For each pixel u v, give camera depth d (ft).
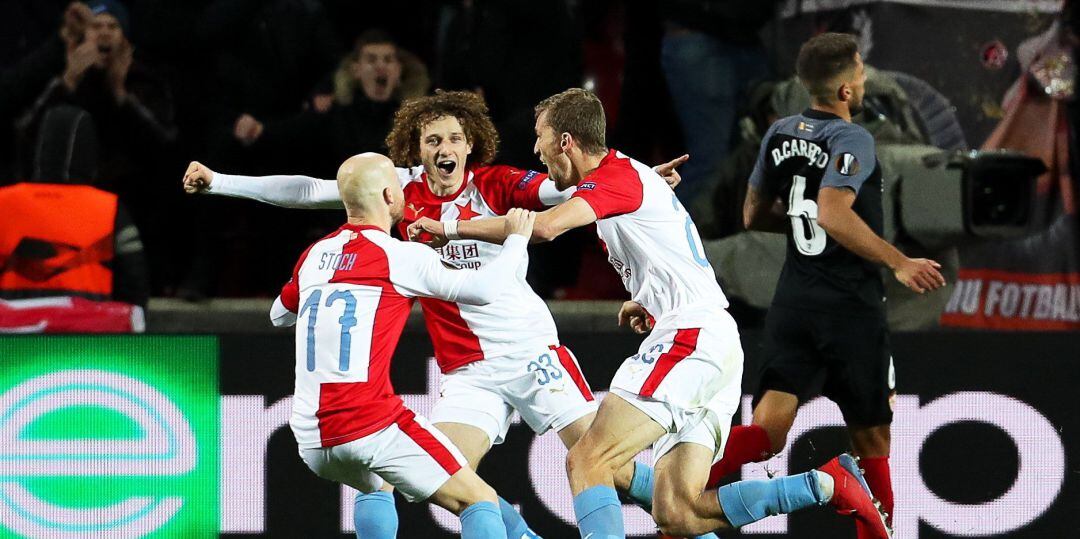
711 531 57.67
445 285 53.01
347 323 52.80
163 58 81.46
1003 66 76.38
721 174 75.15
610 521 54.44
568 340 64.90
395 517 57.72
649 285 56.85
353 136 77.71
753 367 65.67
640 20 80.23
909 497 64.39
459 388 59.57
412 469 53.31
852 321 63.10
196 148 81.25
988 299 75.82
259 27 80.84
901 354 64.69
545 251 78.69
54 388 63.67
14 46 85.61
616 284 79.77
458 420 58.80
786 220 64.80
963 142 76.23
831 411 64.85
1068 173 76.79
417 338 64.34
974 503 64.39
